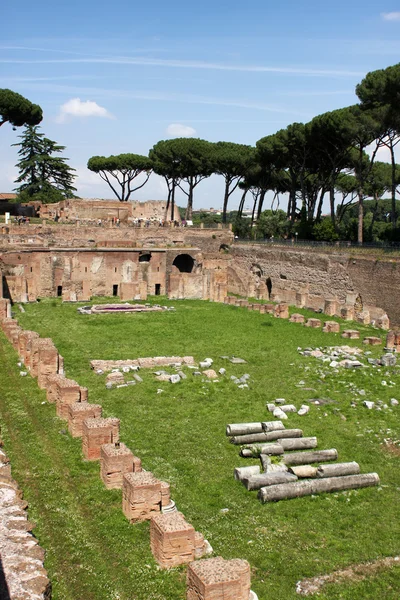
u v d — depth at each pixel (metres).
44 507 18.89
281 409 28.95
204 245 91.44
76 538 17.22
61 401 26.69
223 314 59.25
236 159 94.56
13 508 16.94
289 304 70.25
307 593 15.32
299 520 18.80
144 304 65.44
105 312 58.75
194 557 16.38
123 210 108.06
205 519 18.64
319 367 37.59
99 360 36.94
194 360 38.88
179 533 16.02
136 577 15.55
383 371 36.69
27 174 121.50
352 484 21.03
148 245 84.38
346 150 73.69
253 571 16.14
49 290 70.31
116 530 17.69
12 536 15.41
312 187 93.50
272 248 76.38
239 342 45.03
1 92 92.06
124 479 18.73
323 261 64.94
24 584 13.50
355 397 31.53
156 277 76.62
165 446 24.30
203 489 20.67
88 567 15.93
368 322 55.22
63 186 124.62
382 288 56.06
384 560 16.89
